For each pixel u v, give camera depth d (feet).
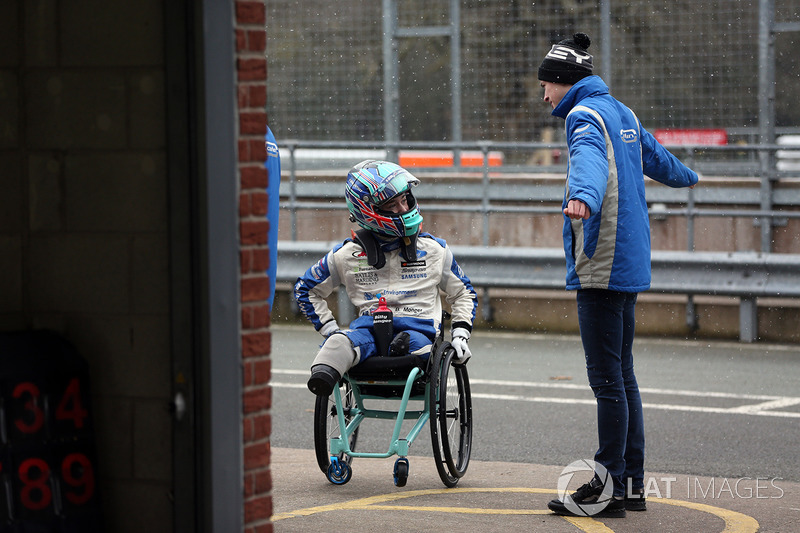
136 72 24.14
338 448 39.70
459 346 39.96
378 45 94.84
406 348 38.86
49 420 23.76
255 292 24.39
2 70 24.93
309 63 96.22
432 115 95.14
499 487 39.86
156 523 24.39
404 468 39.04
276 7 96.02
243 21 23.93
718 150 83.15
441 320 41.04
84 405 24.20
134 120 24.23
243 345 24.20
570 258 35.06
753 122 84.02
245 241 24.16
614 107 35.99
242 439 24.25
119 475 24.64
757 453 46.55
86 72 24.50
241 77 23.95
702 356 71.92
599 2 86.48
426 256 40.78
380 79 95.14
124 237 24.45
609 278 34.27
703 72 84.48
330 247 87.20
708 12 84.02
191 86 23.18
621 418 34.81
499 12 90.63
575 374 66.18
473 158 116.98
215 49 23.21
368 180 39.86
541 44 89.76
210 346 23.32
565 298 82.64
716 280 77.25
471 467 44.01
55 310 24.98
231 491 23.81
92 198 24.64
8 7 24.80
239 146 23.97
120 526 24.70
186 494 23.67
